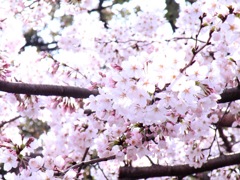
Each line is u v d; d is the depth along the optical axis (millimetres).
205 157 6617
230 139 9289
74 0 7195
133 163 7898
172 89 4172
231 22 4879
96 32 8023
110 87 4484
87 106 5348
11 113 6555
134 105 4418
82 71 6195
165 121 4984
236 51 5184
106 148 5781
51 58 6035
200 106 4488
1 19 6789
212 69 4895
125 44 8227
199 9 6039
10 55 6047
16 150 5090
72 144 6023
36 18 7477
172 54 4250
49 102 5762
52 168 5316
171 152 6957
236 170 7426
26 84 5203
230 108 6086
